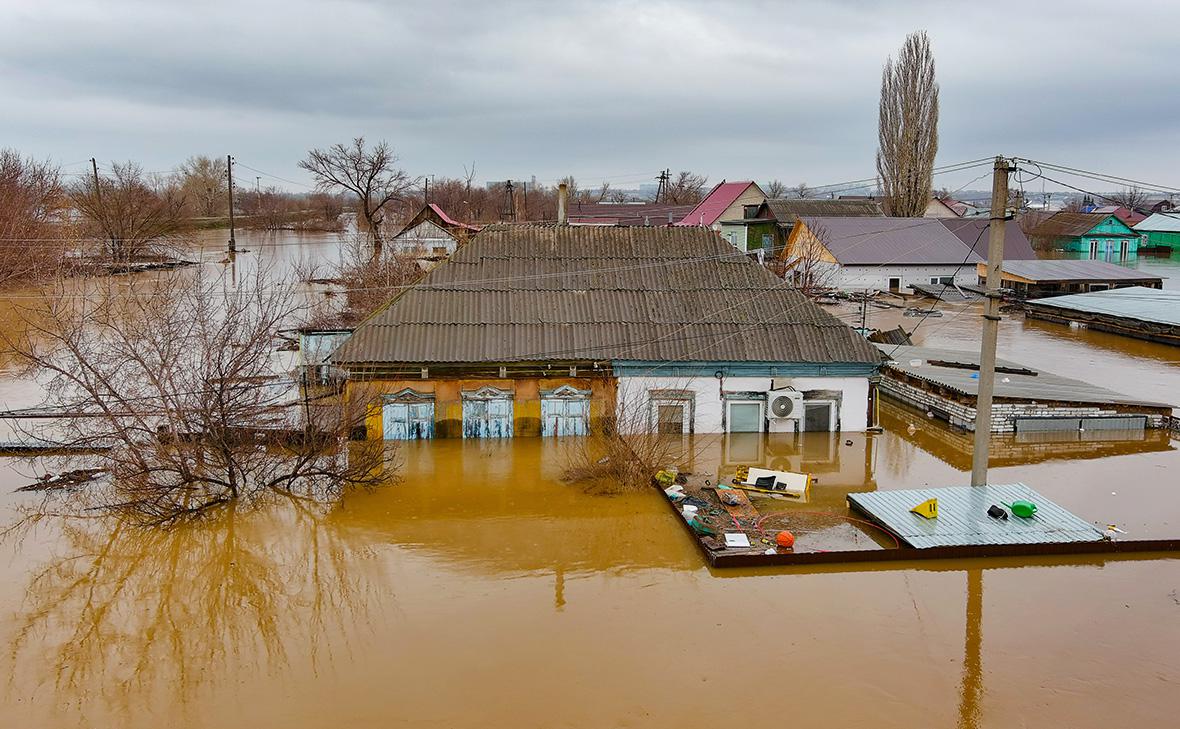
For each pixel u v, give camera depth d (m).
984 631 11.98
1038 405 22.09
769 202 66.00
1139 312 37.56
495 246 23.34
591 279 22.64
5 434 20.33
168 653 11.55
